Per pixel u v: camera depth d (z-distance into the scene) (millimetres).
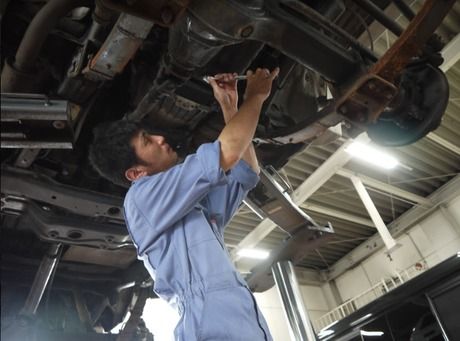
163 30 1464
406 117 1343
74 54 1454
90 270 2381
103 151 1089
